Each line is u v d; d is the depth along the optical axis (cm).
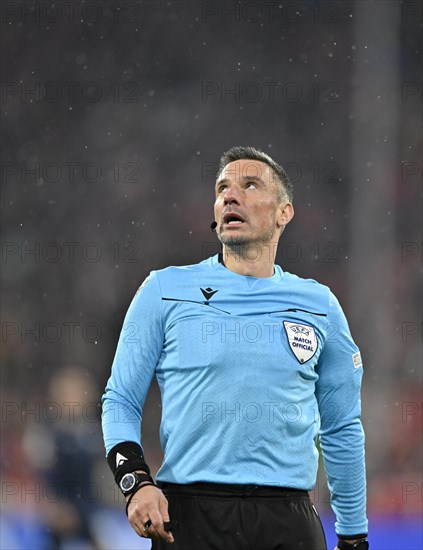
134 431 1357
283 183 1505
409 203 6575
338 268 6469
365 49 5972
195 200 7150
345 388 1473
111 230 6994
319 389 1479
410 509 3378
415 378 5359
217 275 1430
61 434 3080
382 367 5447
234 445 1335
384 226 5794
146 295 1409
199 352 1363
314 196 6856
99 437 3366
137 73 7825
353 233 5794
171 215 7069
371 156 5875
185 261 6825
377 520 3300
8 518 3006
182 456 1354
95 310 6262
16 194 7075
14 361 5288
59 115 7625
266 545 1320
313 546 1347
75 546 3002
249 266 1446
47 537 2992
